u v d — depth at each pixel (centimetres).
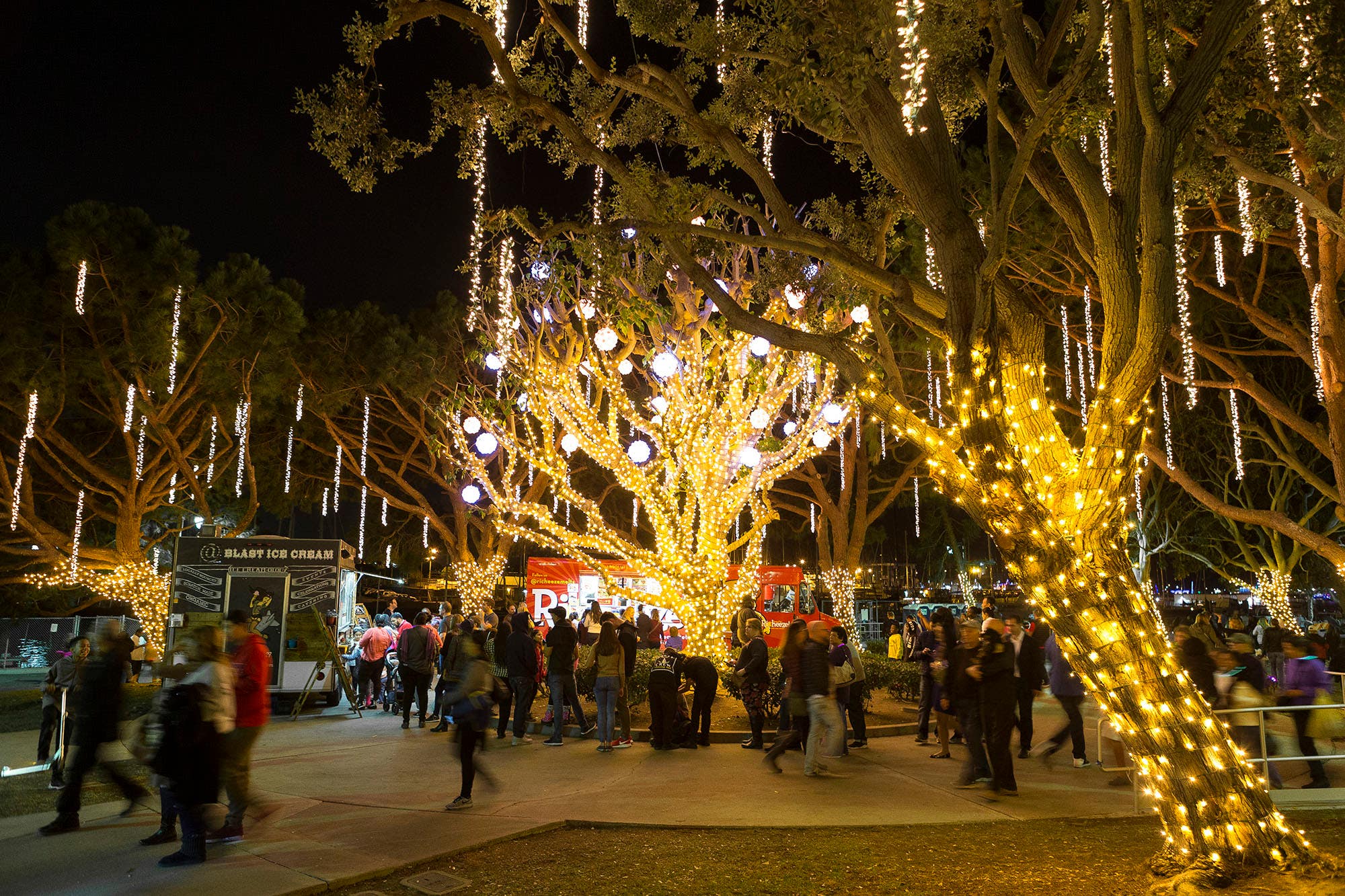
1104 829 789
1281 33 1002
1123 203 739
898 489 3036
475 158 1008
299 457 3438
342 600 1789
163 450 2516
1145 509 3400
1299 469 2094
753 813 844
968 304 714
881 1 672
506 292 1383
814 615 2406
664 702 1227
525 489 3322
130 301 2294
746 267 1714
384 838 741
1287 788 919
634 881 640
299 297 2805
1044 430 752
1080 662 678
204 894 596
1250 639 1016
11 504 2366
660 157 1146
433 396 3188
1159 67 1001
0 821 805
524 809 856
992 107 745
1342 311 1950
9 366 2200
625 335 1741
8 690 2195
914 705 1639
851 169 1131
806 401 1892
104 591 2491
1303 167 1429
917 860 685
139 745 687
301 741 1295
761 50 856
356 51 897
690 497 1873
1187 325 1834
